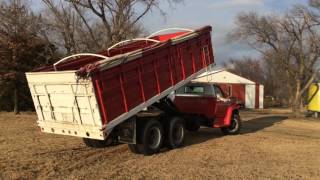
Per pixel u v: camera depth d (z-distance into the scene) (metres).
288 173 11.58
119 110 12.84
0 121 24.89
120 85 12.89
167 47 14.80
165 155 13.77
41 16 34.53
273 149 15.23
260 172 11.59
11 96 33.88
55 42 34.56
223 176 11.05
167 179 10.66
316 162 13.20
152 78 14.12
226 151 14.53
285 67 63.00
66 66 14.78
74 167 11.72
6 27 31.38
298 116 36.03
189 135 18.73
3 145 15.06
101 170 11.45
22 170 11.12
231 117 19.05
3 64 30.84
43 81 13.13
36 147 14.73
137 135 13.67
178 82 15.26
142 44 17.14
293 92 63.16
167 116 14.89
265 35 62.31
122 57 12.88
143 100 13.71
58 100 13.06
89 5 32.06
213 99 18.34
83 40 34.84
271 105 81.00
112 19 32.75
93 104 12.27
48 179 10.36
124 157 13.38
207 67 16.80
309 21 59.03
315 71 59.06
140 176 10.88
